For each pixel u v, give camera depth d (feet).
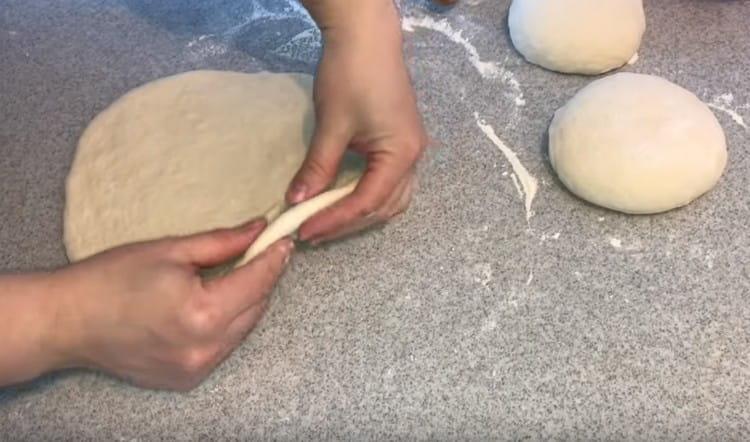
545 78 2.56
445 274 2.19
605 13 2.48
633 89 2.32
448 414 1.99
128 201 2.26
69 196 2.32
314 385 2.04
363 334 2.11
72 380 2.07
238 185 2.26
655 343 2.06
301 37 2.69
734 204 2.27
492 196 2.31
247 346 2.10
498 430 1.97
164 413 2.03
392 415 2.00
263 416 2.01
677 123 2.25
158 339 1.84
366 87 1.98
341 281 2.19
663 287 2.14
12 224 2.32
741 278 2.15
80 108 2.55
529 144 2.42
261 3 2.80
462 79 2.56
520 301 2.14
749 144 2.38
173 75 2.57
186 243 1.92
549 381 2.02
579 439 1.95
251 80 2.49
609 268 2.18
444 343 2.09
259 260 1.94
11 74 2.65
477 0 2.76
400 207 2.20
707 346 2.05
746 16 2.68
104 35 2.74
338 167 2.08
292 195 2.04
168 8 2.81
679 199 2.22
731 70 2.54
